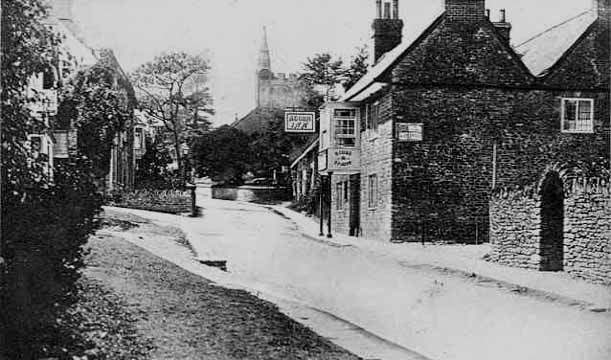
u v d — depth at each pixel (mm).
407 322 11938
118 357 8945
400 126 23125
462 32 23484
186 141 19047
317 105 23281
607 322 11250
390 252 20000
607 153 23312
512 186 17000
